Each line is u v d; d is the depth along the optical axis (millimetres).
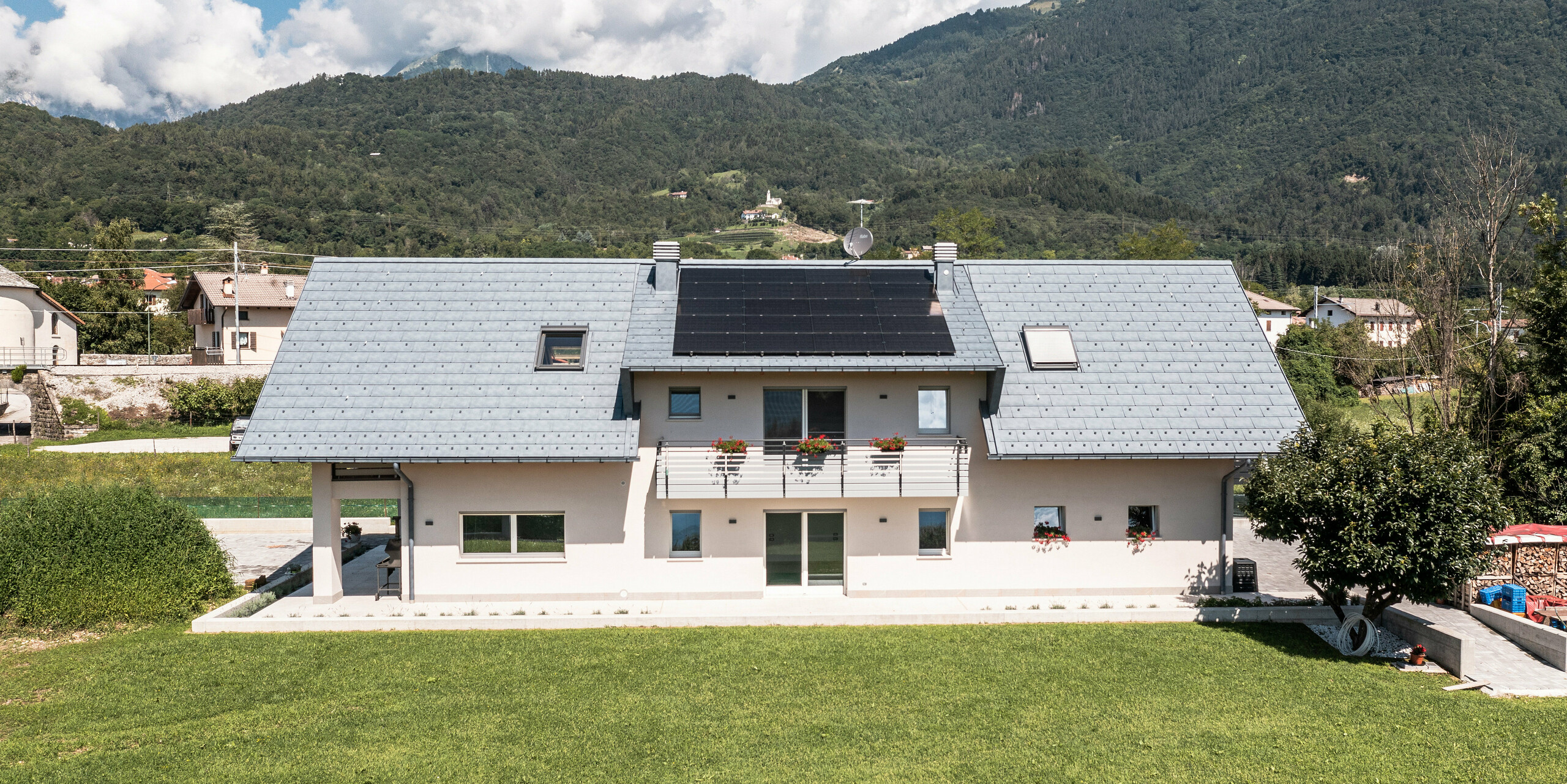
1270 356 22297
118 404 59125
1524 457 23156
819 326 21188
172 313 90500
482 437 19969
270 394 20469
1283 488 17953
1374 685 16141
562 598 20781
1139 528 21391
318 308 22359
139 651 17703
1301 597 21219
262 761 12914
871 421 21062
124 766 12758
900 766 12836
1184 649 17953
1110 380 21562
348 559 25703
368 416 20234
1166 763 12992
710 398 20875
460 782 12312
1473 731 14086
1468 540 16703
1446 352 27828
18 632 18828
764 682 16031
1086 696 15492
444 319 22250
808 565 21484
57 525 19766
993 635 18797
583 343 21812
